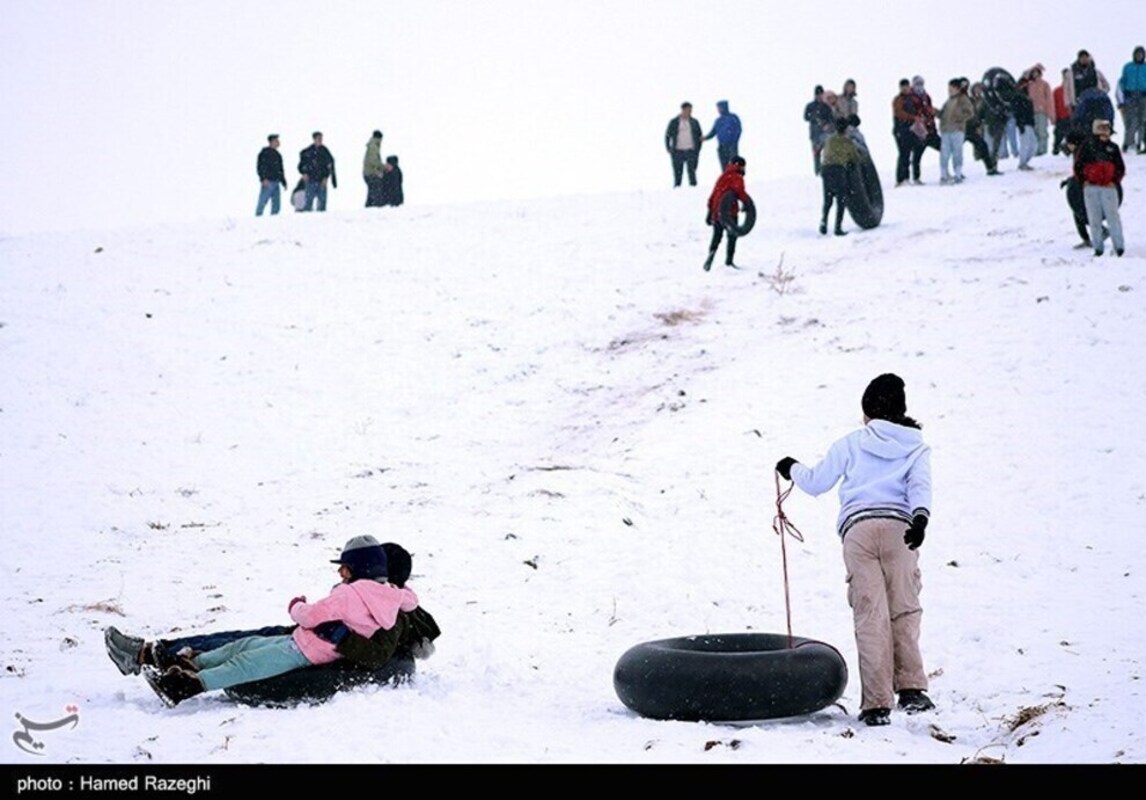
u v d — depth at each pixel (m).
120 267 36.91
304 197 50.19
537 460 24.41
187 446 25.81
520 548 18.92
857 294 33.06
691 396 26.95
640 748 10.11
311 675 11.59
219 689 11.99
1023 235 37.75
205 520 21.86
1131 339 26.83
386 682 12.09
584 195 49.53
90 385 28.84
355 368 30.03
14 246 39.66
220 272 36.62
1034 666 13.23
